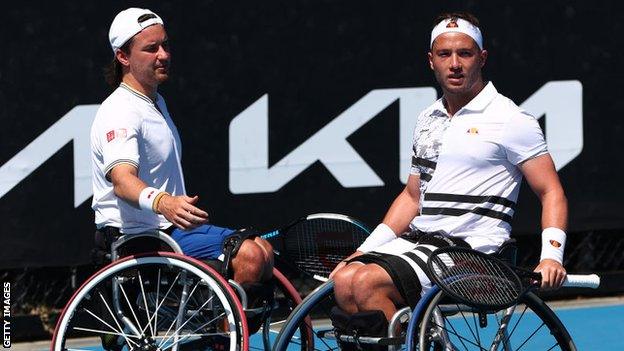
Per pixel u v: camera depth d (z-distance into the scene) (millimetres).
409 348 13414
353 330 14055
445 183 14773
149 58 15297
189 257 14562
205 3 20031
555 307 22203
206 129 20188
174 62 19969
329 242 16344
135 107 15281
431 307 13516
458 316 21234
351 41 20672
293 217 20609
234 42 20203
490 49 21281
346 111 20734
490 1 21234
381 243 15547
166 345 14758
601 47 21734
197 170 20188
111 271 14578
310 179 20672
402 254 14203
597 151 21875
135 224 15320
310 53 20516
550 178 14586
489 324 20609
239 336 14203
